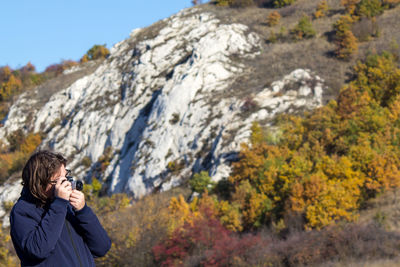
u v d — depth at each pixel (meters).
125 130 52.72
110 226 20.59
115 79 63.09
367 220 21.88
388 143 27.81
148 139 46.62
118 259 19.86
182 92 47.66
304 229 21.84
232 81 48.28
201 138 42.41
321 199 22.41
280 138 34.22
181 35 63.97
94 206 23.59
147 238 20.36
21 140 66.25
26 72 90.44
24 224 2.00
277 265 16.72
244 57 53.38
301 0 73.44
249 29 60.34
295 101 42.00
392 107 33.03
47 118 67.56
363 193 25.25
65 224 2.11
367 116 30.36
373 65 42.72
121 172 47.59
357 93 35.19
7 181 54.34
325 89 43.75
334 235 16.52
